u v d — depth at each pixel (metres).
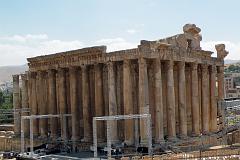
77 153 68.69
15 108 93.44
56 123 80.12
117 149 62.41
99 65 70.44
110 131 61.72
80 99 76.56
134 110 67.50
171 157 53.09
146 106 63.06
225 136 77.75
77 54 73.50
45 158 64.25
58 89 79.75
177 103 72.44
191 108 74.38
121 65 69.19
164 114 70.25
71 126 77.75
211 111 78.75
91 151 69.00
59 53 76.81
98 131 71.12
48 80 81.62
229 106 80.31
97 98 70.62
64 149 72.56
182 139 68.88
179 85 70.19
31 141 68.31
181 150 63.47
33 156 65.75
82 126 76.19
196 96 73.31
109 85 67.31
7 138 89.38
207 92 76.88
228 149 57.84
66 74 79.00
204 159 51.00
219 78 83.00
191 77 73.94
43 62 82.00
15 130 90.94
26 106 90.44
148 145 60.06
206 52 76.94
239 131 81.88
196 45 76.00
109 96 67.25
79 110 76.38
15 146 86.81
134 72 67.88
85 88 72.69
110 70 67.38
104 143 69.19
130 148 62.88
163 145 63.88
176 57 68.81
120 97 69.25
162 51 66.06
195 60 73.50
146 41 63.59
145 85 63.28
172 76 67.75
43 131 82.81
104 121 71.31
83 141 72.62
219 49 82.81
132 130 65.19
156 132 65.00
